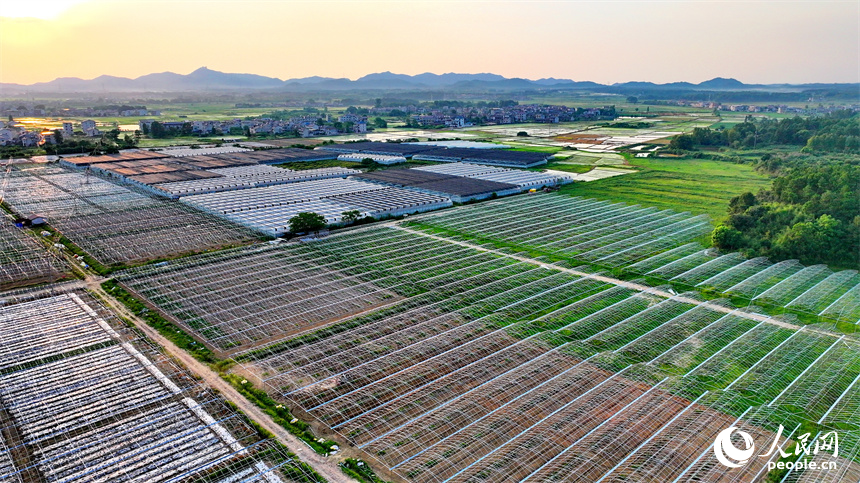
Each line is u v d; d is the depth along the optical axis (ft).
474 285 290.76
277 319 244.83
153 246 347.97
